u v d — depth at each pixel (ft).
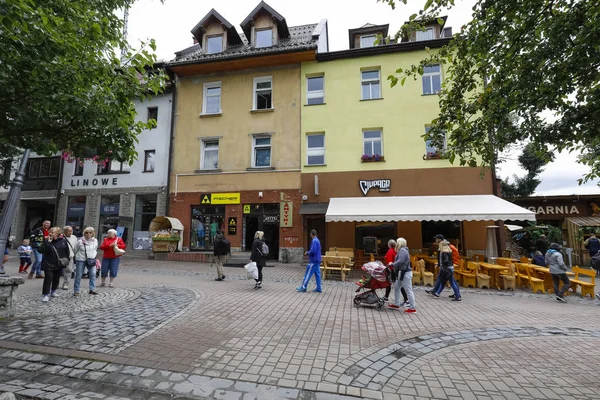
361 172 53.31
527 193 89.30
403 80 16.24
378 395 11.34
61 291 28.32
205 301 24.80
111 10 23.41
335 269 37.29
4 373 12.73
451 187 50.24
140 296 26.48
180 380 12.16
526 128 13.58
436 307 25.45
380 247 52.13
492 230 41.16
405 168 52.08
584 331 19.26
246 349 15.19
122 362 13.57
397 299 24.40
